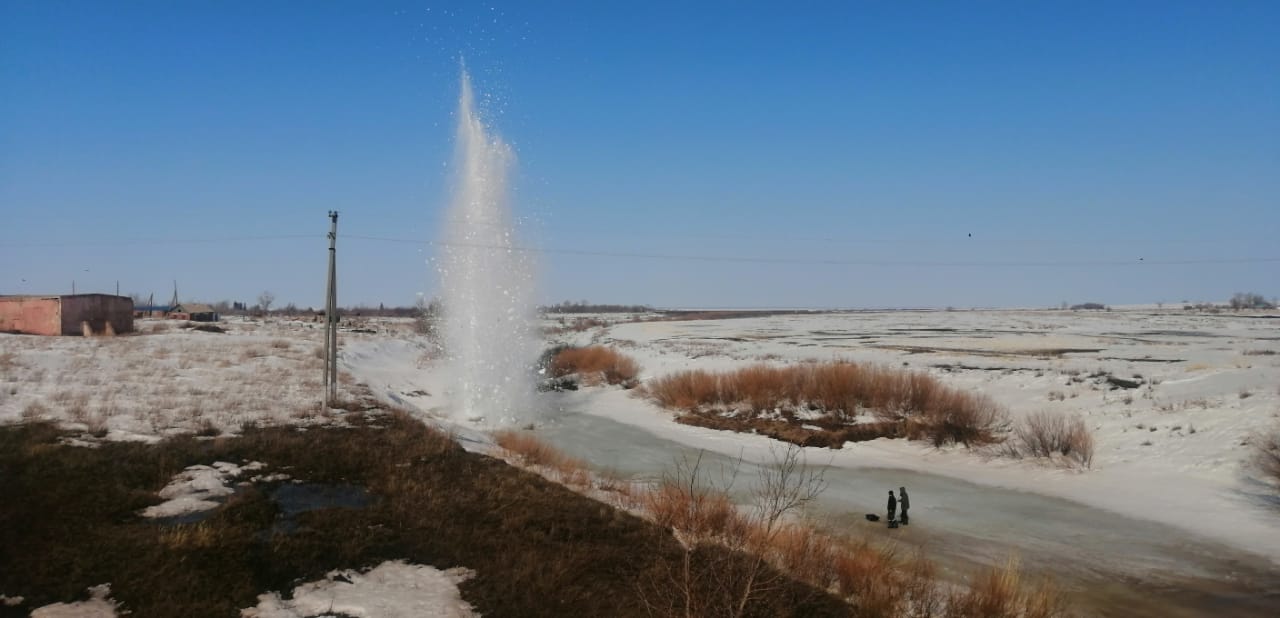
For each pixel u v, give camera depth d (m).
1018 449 25.11
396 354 61.69
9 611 9.21
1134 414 26.89
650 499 15.74
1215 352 48.50
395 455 18.03
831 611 10.70
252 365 35.50
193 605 9.72
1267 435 20.94
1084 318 113.69
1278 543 15.75
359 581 10.96
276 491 14.93
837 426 30.12
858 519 18.19
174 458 16.06
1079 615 12.30
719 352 57.50
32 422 18.16
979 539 16.53
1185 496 19.22
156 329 60.06
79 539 11.45
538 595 10.68
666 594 10.76
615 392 42.78
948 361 46.28
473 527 13.30
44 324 48.28
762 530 13.35
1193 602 12.95
